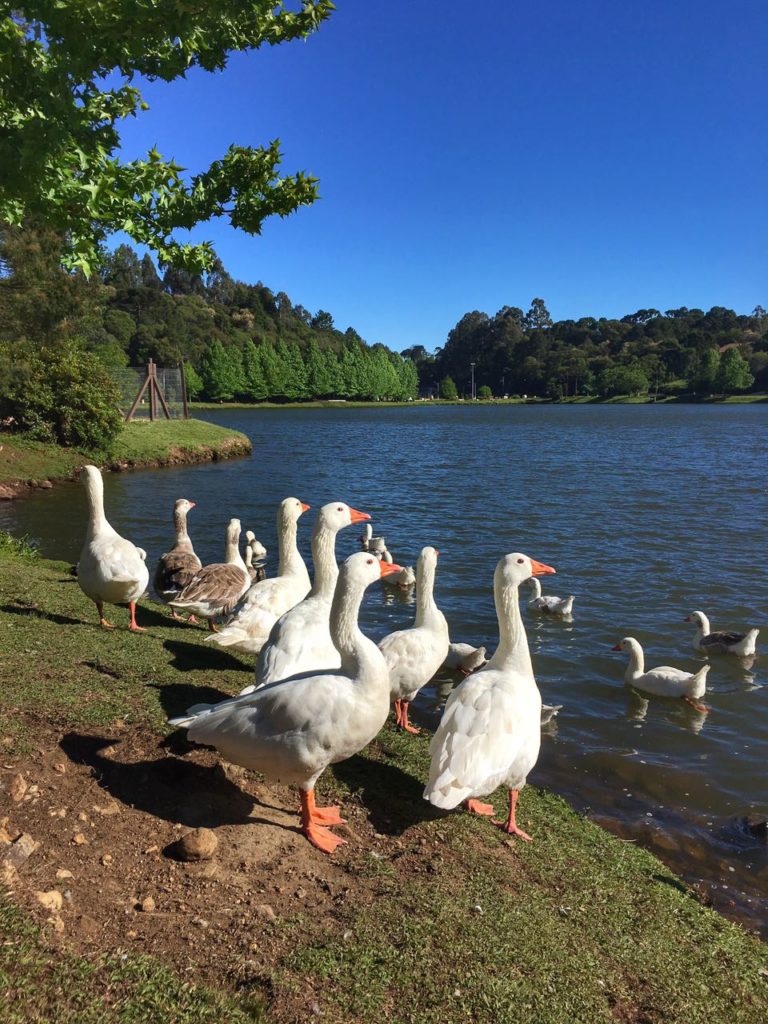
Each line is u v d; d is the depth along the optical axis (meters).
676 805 6.61
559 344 191.62
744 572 15.66
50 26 4.00
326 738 4.19
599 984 3.51
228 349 136.25
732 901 5.16
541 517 22.88
